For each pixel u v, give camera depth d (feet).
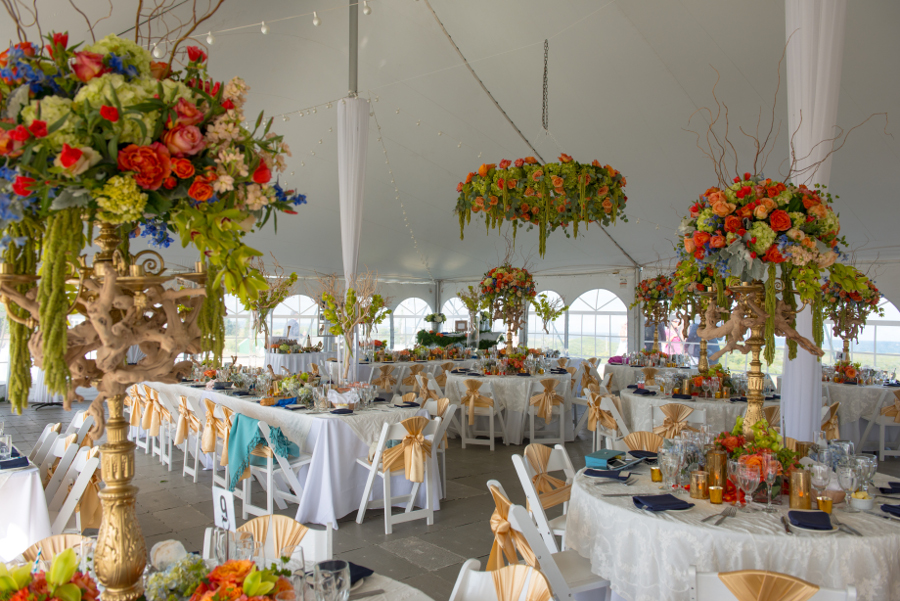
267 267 41.96
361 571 6.10
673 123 25.07
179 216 4.24
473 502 16.43
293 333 46.98
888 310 31.76
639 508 7.98
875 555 6.93
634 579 7.66
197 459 18.45
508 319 28.14
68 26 15.60
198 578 4.57
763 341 9.09
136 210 3.96
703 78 22.47
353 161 21.17
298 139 29.53
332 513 14.29
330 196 33.83
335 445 14.53
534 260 44.29
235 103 4.51
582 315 46.24
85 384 4.45
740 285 8.89
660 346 42.50
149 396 20.58
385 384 30.45
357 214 21.26
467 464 21.09
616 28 21.79
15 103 3.77
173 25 18.60
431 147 30.55
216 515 8.36
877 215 27.27
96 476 11.49
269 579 4.38
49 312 3.84
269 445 14.25
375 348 34.53
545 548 7.89
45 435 13.79
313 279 45.44
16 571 4.09
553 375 25.99
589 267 44.75
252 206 4.49
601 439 22.21
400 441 15.11
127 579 4.42
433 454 15.03
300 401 16.74
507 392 24.17
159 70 4.50
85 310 4.73
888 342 31.78
